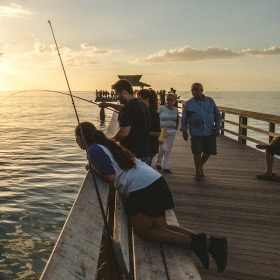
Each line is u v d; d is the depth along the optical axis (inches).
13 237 297.7
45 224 330.6
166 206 102.7
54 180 516.4
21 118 2087.8
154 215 100.7
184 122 239.3
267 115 334.6
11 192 443.5
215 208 186.5
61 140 1056.8
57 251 54.5
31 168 609.0
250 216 174.9
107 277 88.0
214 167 294.5
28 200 409.1
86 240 64.2
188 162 314.3
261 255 132.4
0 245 280.4
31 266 247.6
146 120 137.9
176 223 123.6
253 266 123.9
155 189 101.7
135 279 85.2
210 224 163.6
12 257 260.2
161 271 89.5
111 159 102.2
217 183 239.1
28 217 349.1
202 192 216.8
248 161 322.3
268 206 191.0
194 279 86.0
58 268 50.5
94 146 102.0
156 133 185.3
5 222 332.8
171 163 309.7
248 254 133.0
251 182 243.6
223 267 99.5
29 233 307.7
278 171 279.1
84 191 85.4
